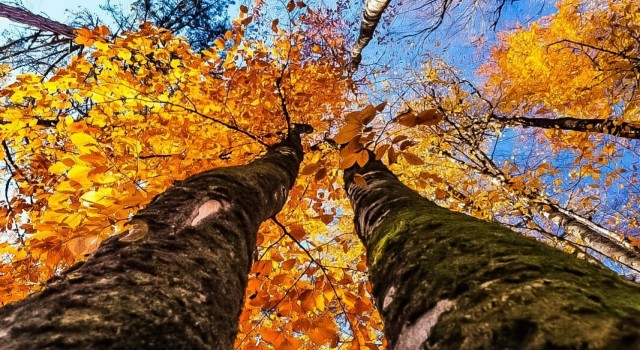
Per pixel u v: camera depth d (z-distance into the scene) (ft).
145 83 13.24
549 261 2.21
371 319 8.86
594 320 1.51
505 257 2.38
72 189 6.31
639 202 24.54
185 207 4.39
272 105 15.79
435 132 24.13
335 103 19.84
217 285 3.37
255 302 7.39
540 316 1.64
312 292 7.56
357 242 20.44
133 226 3.79
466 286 2.21
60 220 6.20
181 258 3.36
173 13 25.62
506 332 1.65
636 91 16.05
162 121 11.50
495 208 20.61
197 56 12.83
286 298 8.30
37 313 2.20
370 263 3.96
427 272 2.68
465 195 22.27
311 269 8.63
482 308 1.90
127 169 8.80
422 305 2.38
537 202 18.43
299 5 14.32
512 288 1.95
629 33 14.34
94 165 6.52
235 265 4.06
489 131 25.12
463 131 25.68
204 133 12.94
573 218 18.06
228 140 13.24
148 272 2.94
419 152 25.41
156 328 2.30
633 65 14.64
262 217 6.06
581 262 2.26
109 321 2.19
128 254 3.19
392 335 2.62
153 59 13.64
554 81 26.86
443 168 27.09
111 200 6.00
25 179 13.66
